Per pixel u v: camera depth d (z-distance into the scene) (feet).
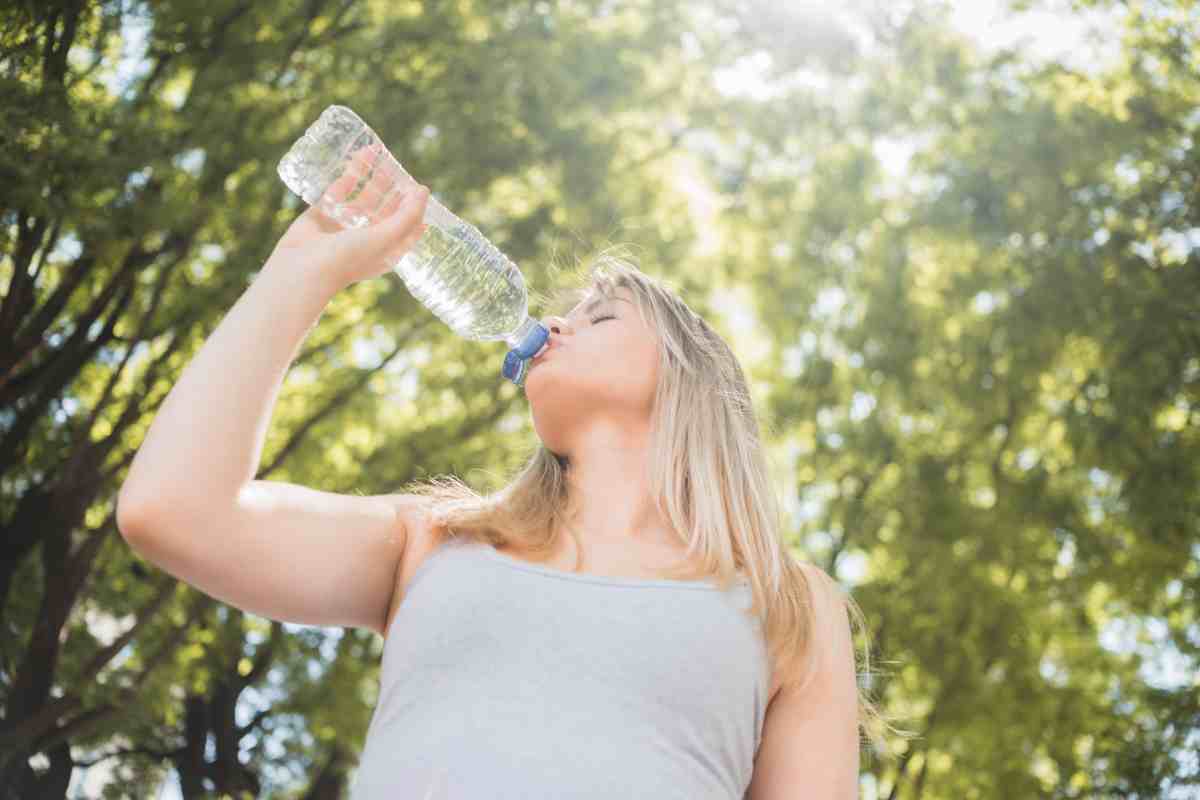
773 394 40.57
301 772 39.96
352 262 6.63
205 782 36.11
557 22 35.06
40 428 29.96
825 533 39.68
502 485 8.77
